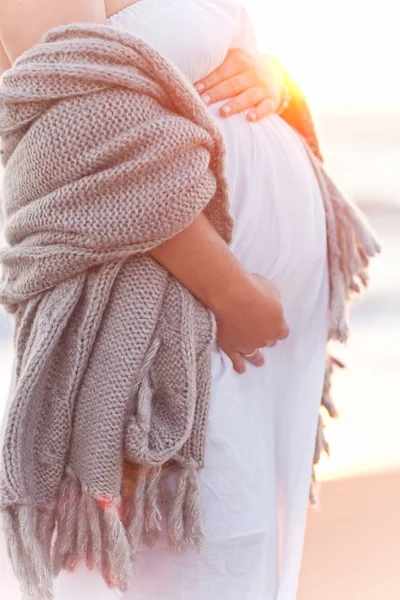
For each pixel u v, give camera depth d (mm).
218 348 1204
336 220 1447
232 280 1143
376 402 4684
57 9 1098
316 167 1448
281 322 1233
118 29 1053
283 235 1294
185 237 1082
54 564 1109
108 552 1064
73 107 1028
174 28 1197
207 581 1161
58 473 1089
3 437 1053
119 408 1055
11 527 1047
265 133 1320
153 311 1078
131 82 1030
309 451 1339
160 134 1024
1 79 1091
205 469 1163
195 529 1114
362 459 3697
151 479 1096
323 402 1468
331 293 1396
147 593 1156
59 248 1054
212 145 1088
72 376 1074
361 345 6039
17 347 1119
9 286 1146
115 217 1022
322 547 2760
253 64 1333
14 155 1103
